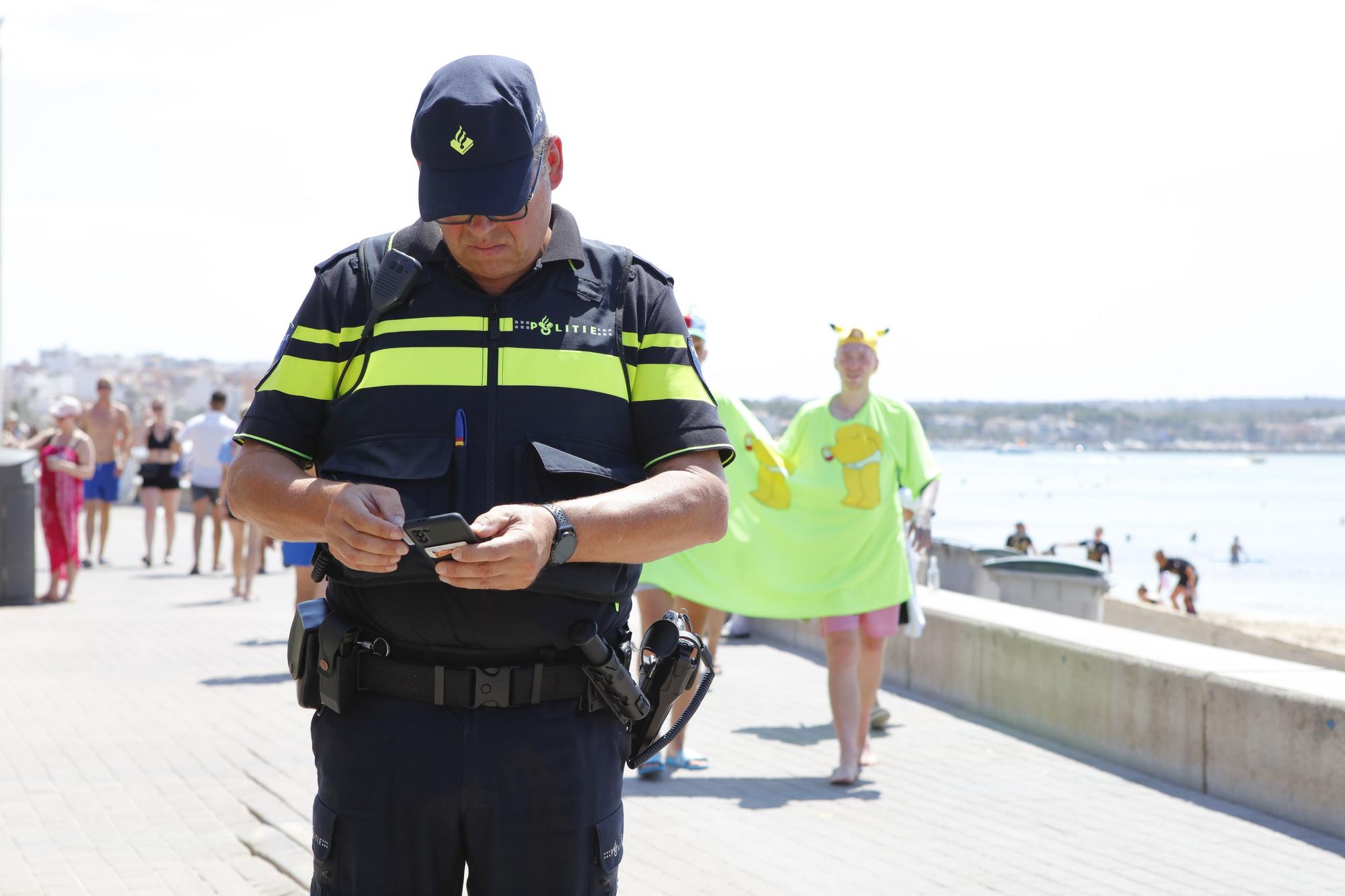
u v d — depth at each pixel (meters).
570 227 2.45
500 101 2.24
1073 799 6.18
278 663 9.83
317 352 2.39
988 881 4.99
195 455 16.52
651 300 2.45
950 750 7.21
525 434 2.31
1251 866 5.17
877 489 6.70
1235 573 47.00
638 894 4.84
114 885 4.85
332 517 2.13
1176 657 6.65
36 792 6.14
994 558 12.74
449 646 2.29
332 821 2.34
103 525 17.78
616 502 2.21
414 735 2.30
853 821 5.83
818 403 6.81
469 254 2.31
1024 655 7.68
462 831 2.34
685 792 6.34
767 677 9.70
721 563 6.67
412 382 2.32
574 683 2.35
